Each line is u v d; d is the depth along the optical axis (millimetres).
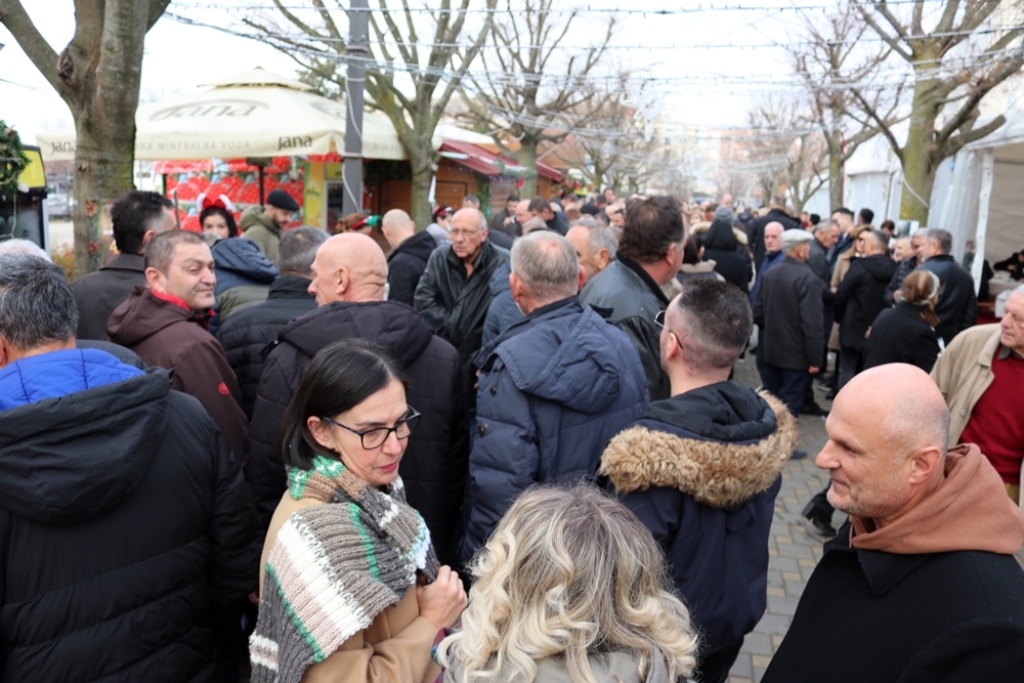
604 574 1159
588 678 1084
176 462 1781
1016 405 3068
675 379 2168
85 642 1606
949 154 9844
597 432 2438
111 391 1573
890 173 13836
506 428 2373
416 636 1475
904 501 1526
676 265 3396
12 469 1475
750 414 1988
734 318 2045
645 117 12109
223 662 2539
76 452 1516
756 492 1906
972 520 1449
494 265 4684
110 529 1642
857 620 1547
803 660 1633
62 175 10961
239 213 10805
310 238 3416
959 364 3268
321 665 1335
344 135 7551
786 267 6289
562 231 7996
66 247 8172
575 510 1233
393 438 1634
